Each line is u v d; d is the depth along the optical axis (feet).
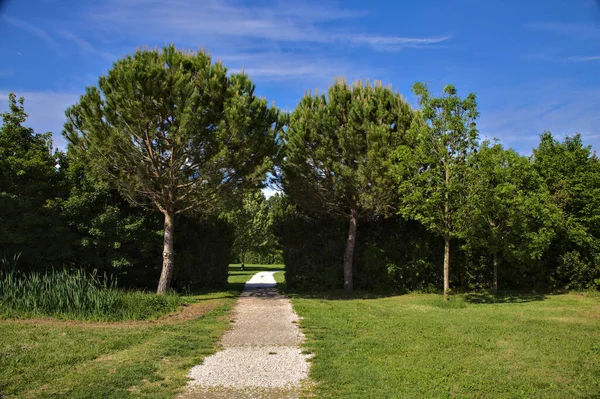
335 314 33.47
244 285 63.10
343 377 17.31
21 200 39.81
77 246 44.83
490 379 17.25
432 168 42.83
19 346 20.48
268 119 43.96
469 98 41.24
